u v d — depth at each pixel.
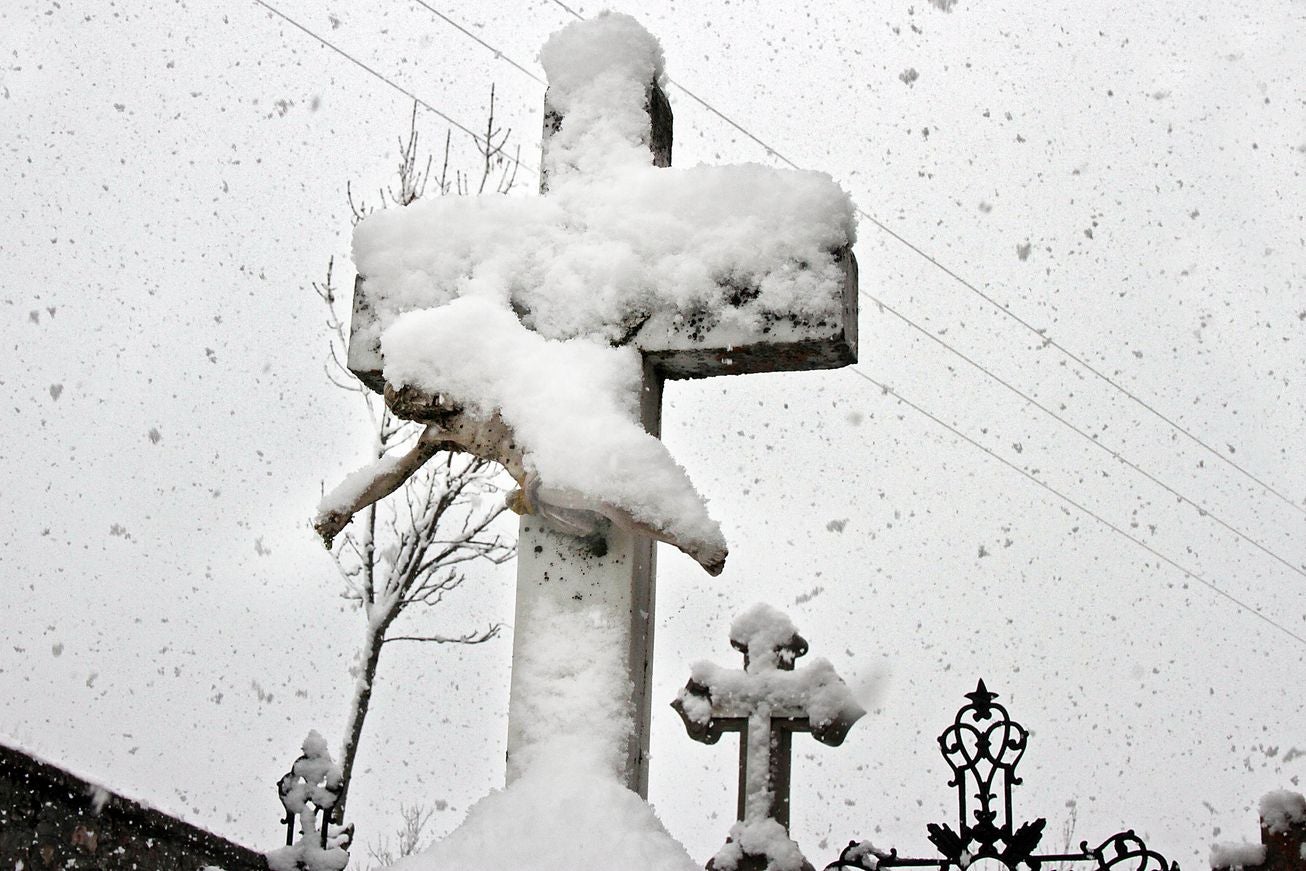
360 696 11.62
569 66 3.77
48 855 4.68
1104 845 4.69
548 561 3.44
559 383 3.26
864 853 5.00
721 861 5.15
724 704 5.38
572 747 3.24
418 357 3.26
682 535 3.05
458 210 3.62
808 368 3.54
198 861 5.42
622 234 3.49
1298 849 5.54
